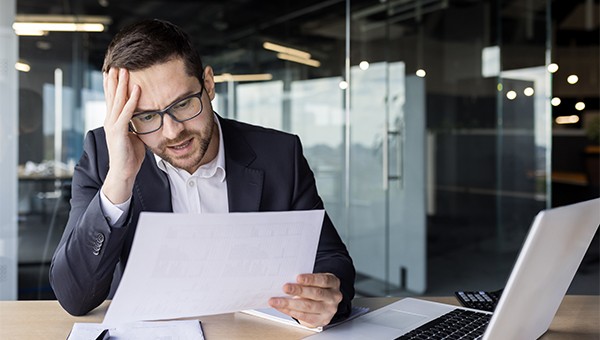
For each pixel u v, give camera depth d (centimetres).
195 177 133
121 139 107
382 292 436
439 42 471
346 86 409
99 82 352
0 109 330
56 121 342
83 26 350
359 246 421
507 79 517
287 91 401
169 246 86
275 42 401
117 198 109
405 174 448
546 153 525
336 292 105
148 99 106
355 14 414
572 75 1138
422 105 462
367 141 423
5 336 107
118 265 129
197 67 110
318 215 97
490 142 509
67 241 115
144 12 375
